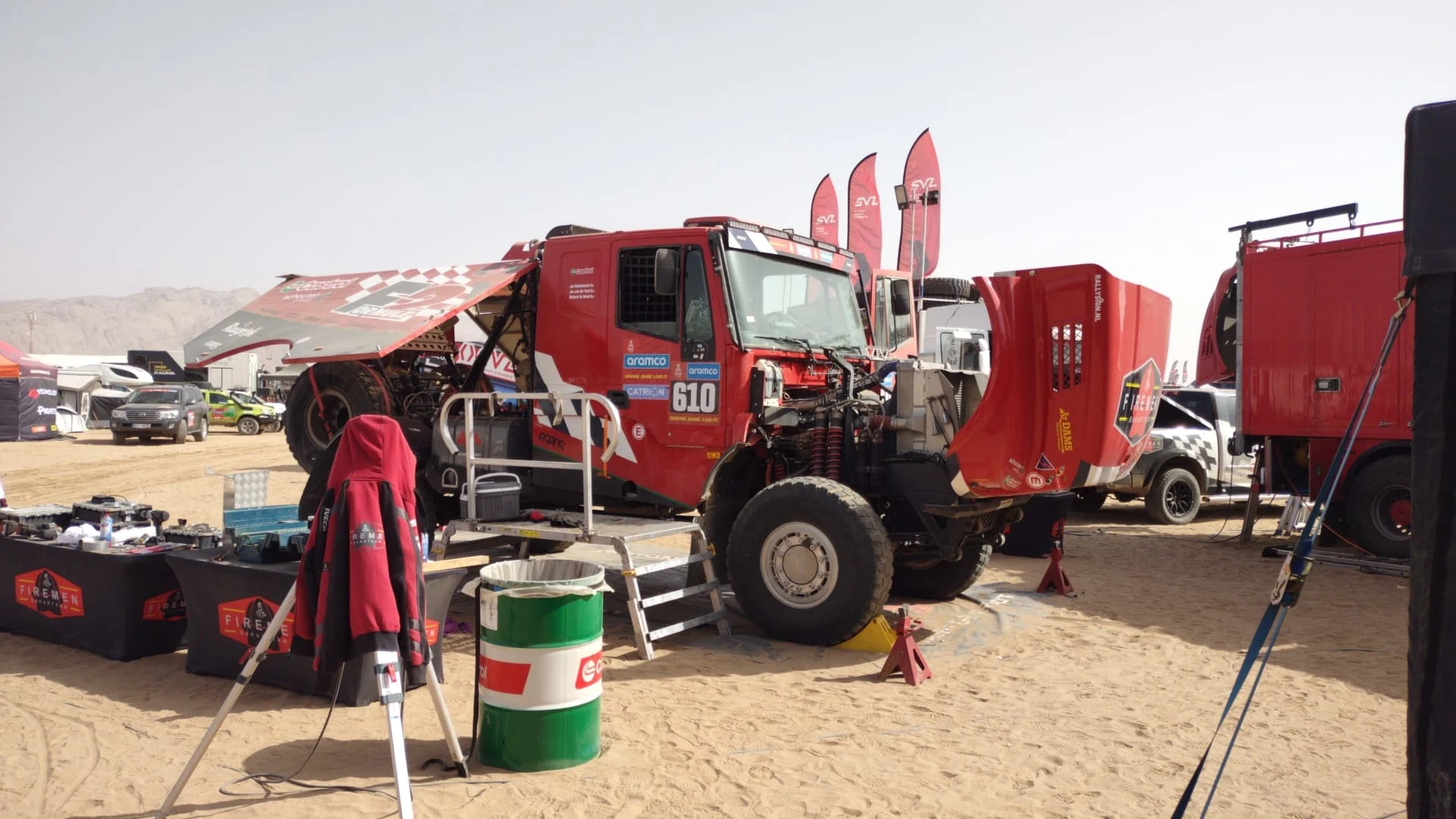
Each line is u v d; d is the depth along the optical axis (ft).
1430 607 7.31
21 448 92.53
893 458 23.62
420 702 18.17
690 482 23.57
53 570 21.57
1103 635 24.54
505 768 14.88
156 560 20.66
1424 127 7.38
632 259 24.72
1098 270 20.06
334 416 29.45
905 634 20.15
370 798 13.69
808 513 21.93
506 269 27.32
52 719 16.85
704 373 23.41
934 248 71.92
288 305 30.63
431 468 27.14
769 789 14.40
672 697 18.79
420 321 24.84
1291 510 42.01
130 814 13.14
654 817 13.33
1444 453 7.27
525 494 26.43
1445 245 7.23
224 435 122.72
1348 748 16.52
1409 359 34.32
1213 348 49.98
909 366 23.99
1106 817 13.60
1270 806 14.10
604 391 24.95
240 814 13.10
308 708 17.58
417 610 13.10
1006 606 27.91
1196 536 42.88
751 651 22.24
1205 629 25.22
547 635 14.89
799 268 26.48
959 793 14.38
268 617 18.29
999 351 20.88
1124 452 21.29
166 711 17.33
